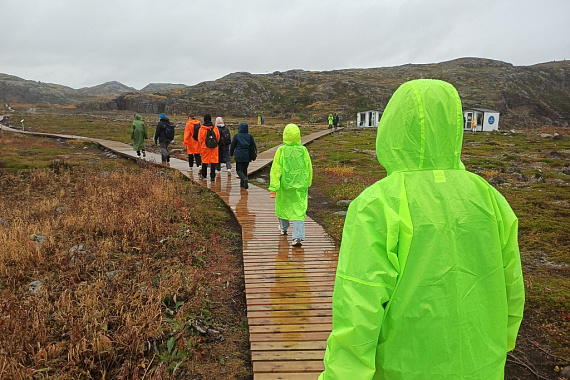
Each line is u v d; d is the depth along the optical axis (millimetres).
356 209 1627
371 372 1467
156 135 15102
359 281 1500
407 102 1629
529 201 10750
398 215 1526
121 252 6227
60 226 7203
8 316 4168
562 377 3861
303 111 72938
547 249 7191
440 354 1499
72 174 12891
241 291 5406
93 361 3605
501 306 1603
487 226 1571
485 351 1556
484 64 125625
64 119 40750
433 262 1503
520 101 83125
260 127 40219
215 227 8133
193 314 4531
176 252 6383
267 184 12672
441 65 126750
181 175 13102
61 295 4602
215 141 12008
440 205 1546
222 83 91812
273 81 98625
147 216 7492
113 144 21203
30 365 3543
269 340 3994
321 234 7594
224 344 4152
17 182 11359
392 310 1539
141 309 4375
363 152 22562
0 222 7383
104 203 8398
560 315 4828
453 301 1503
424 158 1596
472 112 41031
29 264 5512
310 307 4684
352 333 1462
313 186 13547
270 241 7094
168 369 3631
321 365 3617
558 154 20484
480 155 21500
